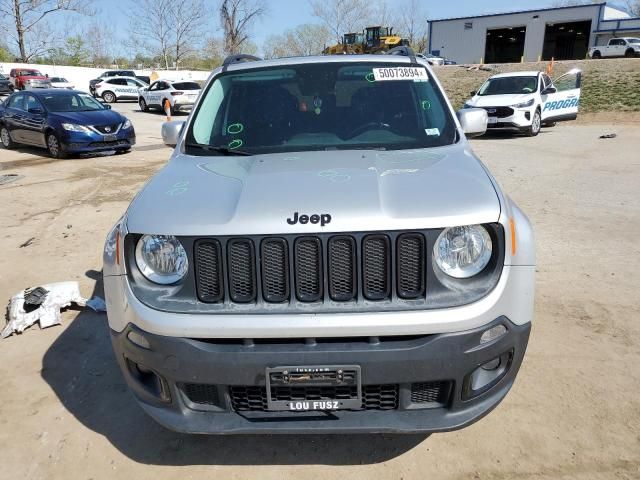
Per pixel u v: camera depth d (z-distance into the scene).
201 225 2.27
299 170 2.69
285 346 2.22
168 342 2.26
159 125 20.22
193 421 2.36
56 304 4.36
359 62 3.73
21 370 3.59
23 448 2.84
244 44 51.88
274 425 2.30
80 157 12.75
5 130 14.21
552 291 4.54
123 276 2.40
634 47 43.75
